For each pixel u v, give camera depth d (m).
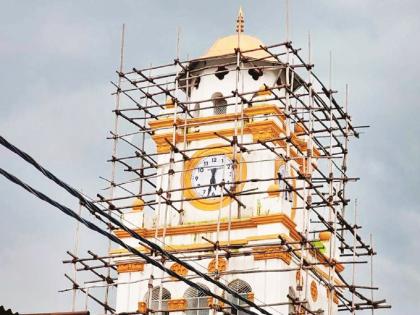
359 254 91.25
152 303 89.00
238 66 90.69
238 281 86.88
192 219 90.75
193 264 88.31
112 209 90.75
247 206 89.50
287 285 86.75
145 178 91.25
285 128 91.44
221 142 92.31
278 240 86.50
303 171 90.44
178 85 96.38
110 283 89.50
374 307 88.31
